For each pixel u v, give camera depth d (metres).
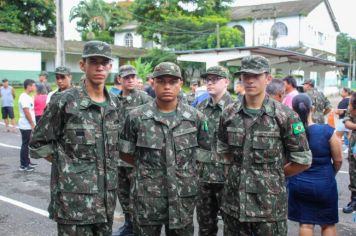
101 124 3.07
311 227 3.52
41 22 42.06
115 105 3.19
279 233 2.88
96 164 3.02
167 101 3.03
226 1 38.31
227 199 3.02
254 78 2.81
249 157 2.87
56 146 3.06
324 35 47.22
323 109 7.65
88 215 2.96
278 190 2.86
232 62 17.75
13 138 11.38
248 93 2.84
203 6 36.72
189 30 35.47
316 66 24.44
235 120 2.93
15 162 8.32
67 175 2.96
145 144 3.00
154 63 34.41
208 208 3.97
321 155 3.43
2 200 5.79
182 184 3.04
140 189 3.04
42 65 36.53
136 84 4.68
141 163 3.06
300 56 18.09
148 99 4.57
